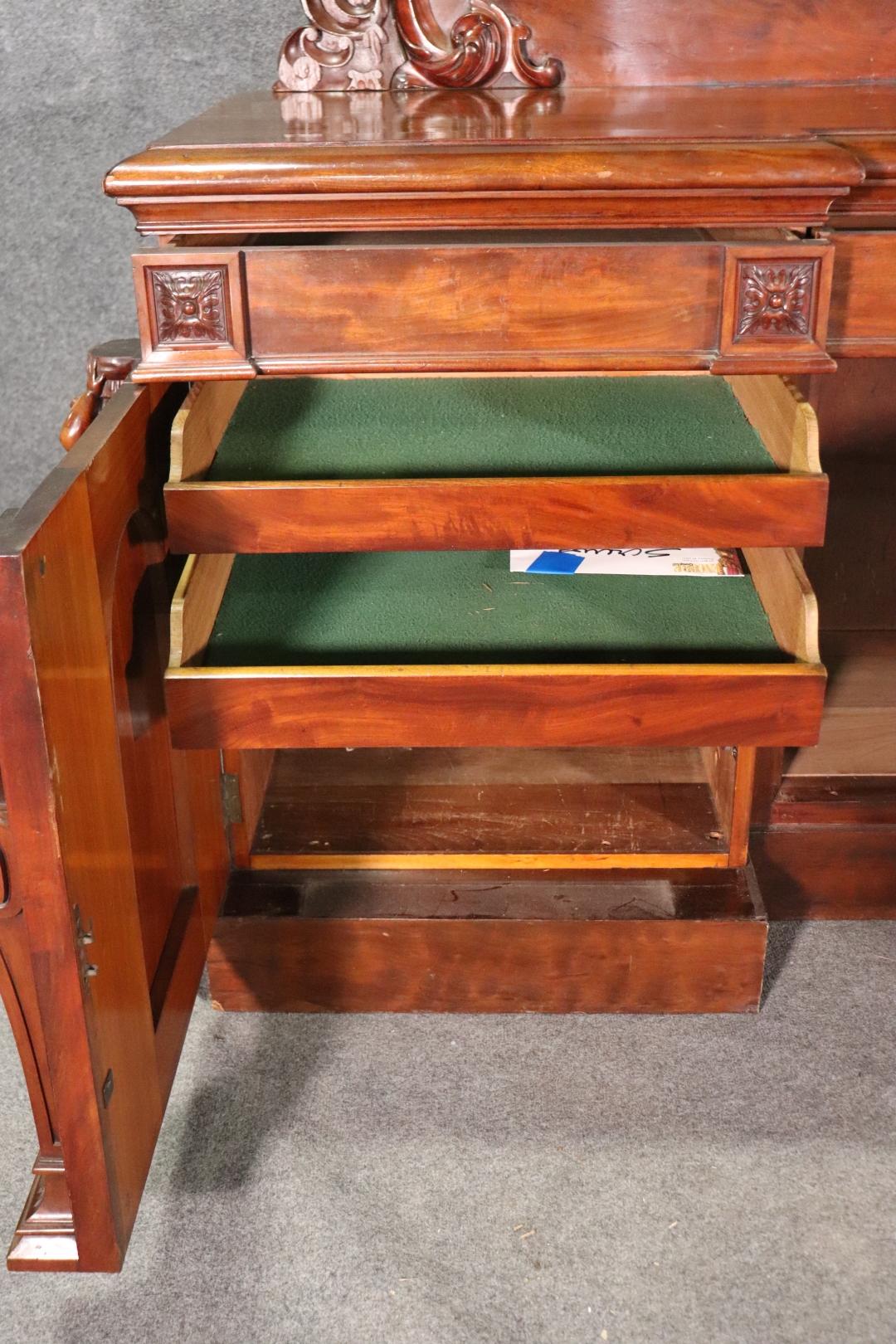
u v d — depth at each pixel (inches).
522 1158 56.2
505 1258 51.4
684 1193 54.4
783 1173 55.3
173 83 76.8
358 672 50.3
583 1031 63.8
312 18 65.0
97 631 43.2
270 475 54.1
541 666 50.6
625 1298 49.5
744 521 50.2
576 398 64.6
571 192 46.1
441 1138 57.3
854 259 49.1
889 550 81.8
